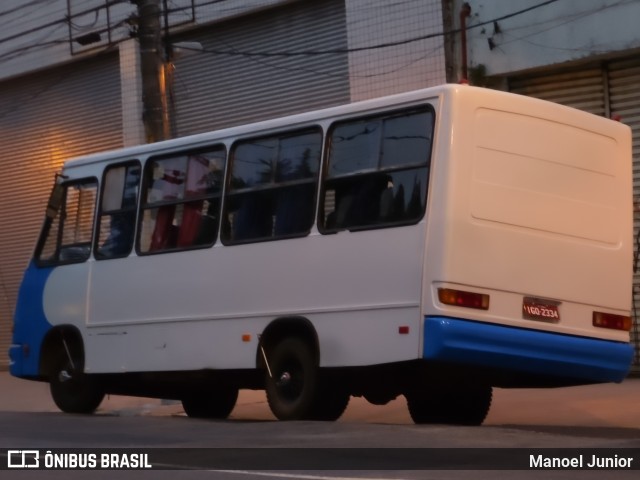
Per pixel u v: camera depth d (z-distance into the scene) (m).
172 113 25.53
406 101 12.19
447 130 11.72
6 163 29.83
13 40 28.91
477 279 11.66
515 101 12.23
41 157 28.89
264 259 13.42
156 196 15.19
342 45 22.38
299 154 13.30
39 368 16.59
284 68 23.41
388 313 11.90
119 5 26.20
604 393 17.03
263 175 13.71
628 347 12.98
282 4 23.23
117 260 15.55
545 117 12.47
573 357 12.32
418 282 11.65
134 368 15.04
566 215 12.52
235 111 24.34
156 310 14.81
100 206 16.03
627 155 13.30
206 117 24.89
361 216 12.42
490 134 11.98
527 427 13.09
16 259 29.39
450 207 11.57
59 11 27.69
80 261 16.19
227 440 11.38
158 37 19.41
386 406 17.25
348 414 16.67
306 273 12.88
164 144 15.16
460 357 11.45
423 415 14.55
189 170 14.75
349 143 12.76
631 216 13.26
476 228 11.73
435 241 11.55
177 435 12.12
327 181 12.88
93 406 16.25
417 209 11.83
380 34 21.20
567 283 12.43
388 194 12.19
